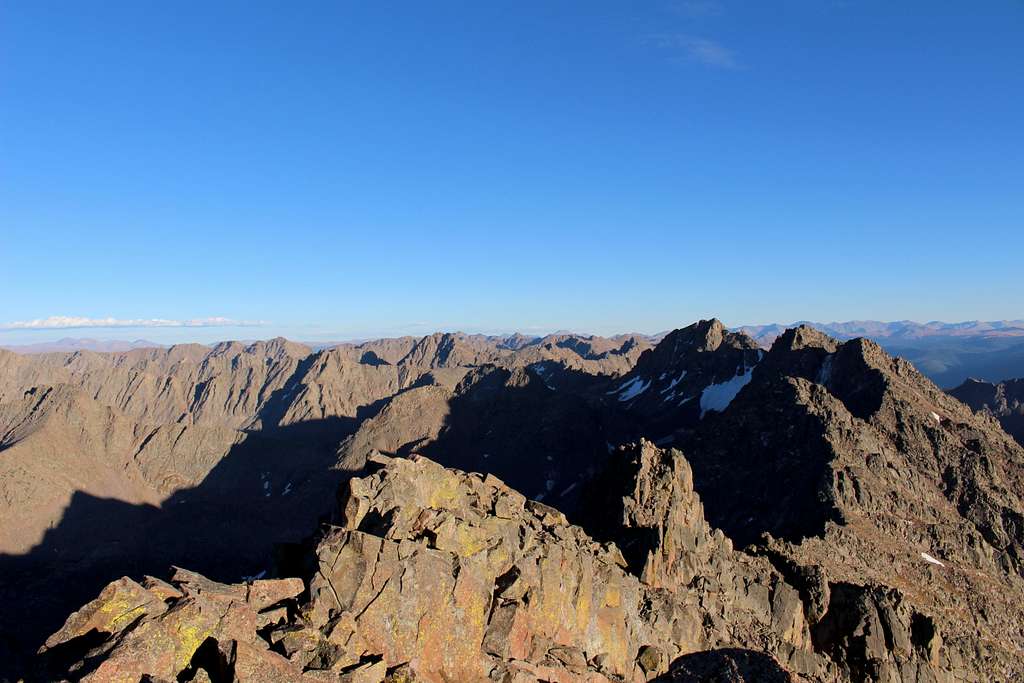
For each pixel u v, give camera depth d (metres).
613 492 103.12
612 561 71.56
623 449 113.00
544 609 50.34
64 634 32.16
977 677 94.88
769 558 104.12
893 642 90.00
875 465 159.38
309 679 31.62
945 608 114.81
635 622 62.28
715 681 42.62
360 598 38.94
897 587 115.88
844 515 137.38
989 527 150.00
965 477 164.38
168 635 31.28
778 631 86.06
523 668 43.12
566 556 55.47
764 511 155.38
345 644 35.94
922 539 138.00
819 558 113.75
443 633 40.97
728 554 97.81
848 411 191.25
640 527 93.06
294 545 44.59
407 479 52.09
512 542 52.38
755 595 88.12
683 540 88.56
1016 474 168.25
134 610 32.94
